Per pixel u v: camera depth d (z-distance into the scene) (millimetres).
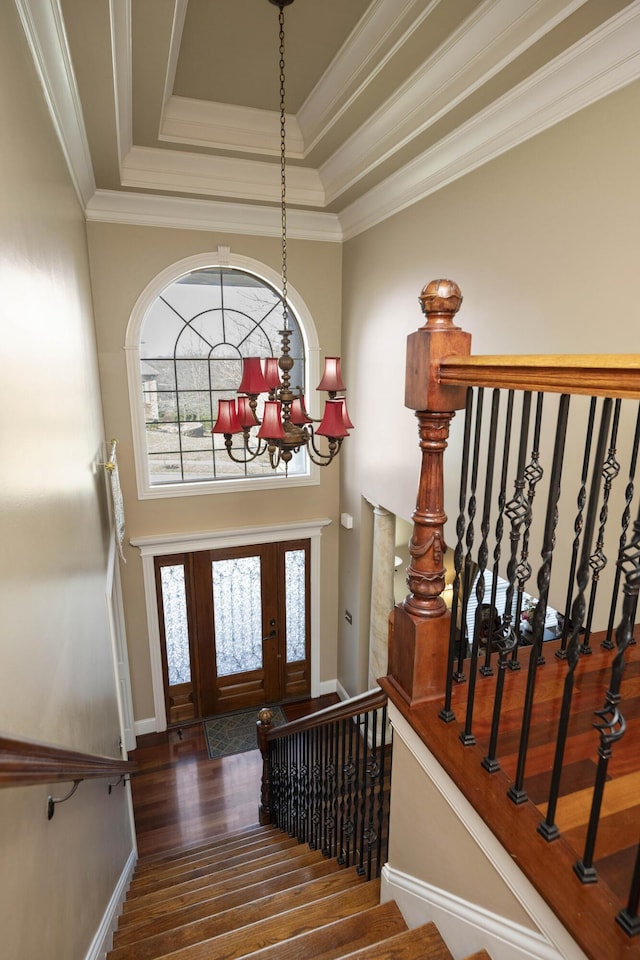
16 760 917
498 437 2986
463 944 1368
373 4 2520
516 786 1184
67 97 2396
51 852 1519
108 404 4633
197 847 3729
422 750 1498
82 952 1864
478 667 1690
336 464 5559
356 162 3799
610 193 2211
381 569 4867
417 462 3965
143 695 5320
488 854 1216
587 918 943
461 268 3258
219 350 5016
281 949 1656
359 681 5469
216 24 2719
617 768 1276
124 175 3957
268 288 5039
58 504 1961
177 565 5215
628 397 833
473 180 3072
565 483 2514
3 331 1332
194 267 4652
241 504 5301
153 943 2158
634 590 874
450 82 2668
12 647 1236
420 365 1367
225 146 3854
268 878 2721
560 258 2500
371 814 2207
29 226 1713
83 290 3576
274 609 5691
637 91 2059
